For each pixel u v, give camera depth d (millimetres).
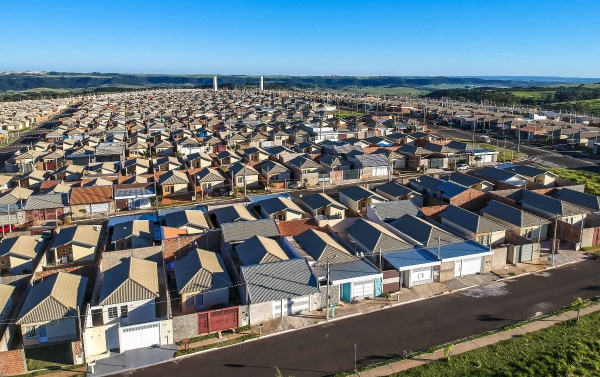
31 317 29188
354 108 197250
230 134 107812
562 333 29062
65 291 32062
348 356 27453
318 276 34406
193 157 78875
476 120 131750
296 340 29281
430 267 36469
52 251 43625
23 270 40281
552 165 81062
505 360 26453
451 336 29297
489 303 33438
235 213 47781
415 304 33625
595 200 50125
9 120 145625
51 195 55188
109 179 64812
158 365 26922
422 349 27969
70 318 30000
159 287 36844
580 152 92812
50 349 29125
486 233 42844
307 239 41000
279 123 129875
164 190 63062
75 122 138875
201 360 27344
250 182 68188
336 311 32719
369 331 30141
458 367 25938
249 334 29938
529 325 30234
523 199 51969
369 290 34688
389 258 37156
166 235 42688
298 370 26250
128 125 132625
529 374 25000
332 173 70500
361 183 70250
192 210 49312
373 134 113812
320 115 149750
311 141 104125
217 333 30031
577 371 25328
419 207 53156
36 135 130250
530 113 146500
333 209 51438
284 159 79062
